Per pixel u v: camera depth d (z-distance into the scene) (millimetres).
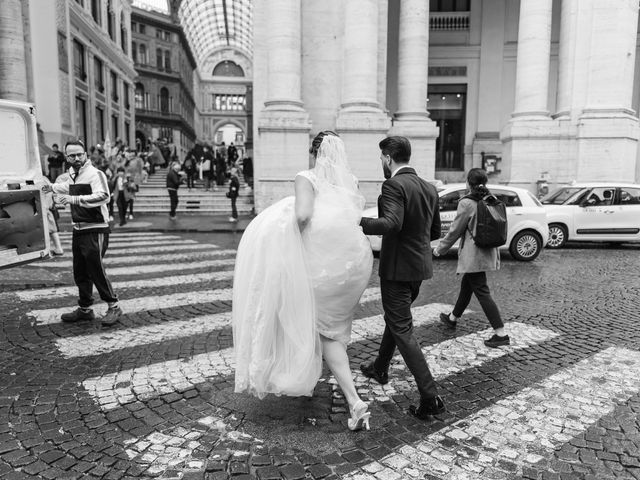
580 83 16797
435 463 3008
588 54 16562
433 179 16859
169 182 16828
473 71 22453
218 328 5531
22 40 22469
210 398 3846
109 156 24031
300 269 3314
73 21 28031
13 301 6582
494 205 4973
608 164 16391
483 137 22531
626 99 16703
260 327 3318
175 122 63938
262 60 17844
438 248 5219
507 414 3621
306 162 15750
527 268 9578
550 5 16797
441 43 22438
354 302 3502
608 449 3160
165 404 3750
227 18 74500
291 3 15570
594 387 4066
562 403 3789
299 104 16016
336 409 3695
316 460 3039
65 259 9648
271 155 15648
